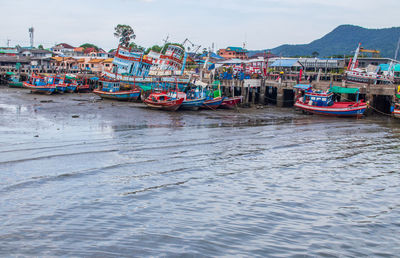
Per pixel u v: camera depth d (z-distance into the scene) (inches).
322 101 1978.3
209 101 2096.5
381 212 609.9
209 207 615.2
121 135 1277.1
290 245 487.2
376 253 472.4
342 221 569.0
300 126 1590.8
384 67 2645.2
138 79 2517.2
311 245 488.4
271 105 2461.9
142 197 656.4
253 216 580.1
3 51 5231.3
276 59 3479.3
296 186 738.2
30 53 4987.7
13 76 3548.2
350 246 489.1
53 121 1517.0
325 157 1001.5
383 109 2058.3
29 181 732.0
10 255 446.0
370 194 698.8
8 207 596.7
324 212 604.4
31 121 1491.1
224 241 493.4
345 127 1569.9
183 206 617.3
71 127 1398.9
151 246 474.9
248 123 1669.5
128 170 831.7
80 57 4872.0
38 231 513.0
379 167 903.1
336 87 1978.3
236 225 544.7
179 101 1984.5
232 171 841.5
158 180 760.3
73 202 625.0
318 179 789.9
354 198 674.8
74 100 2378.2
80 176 775.1
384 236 521.0
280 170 856.3
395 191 720.3
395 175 833.5
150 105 2042.3
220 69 3257.9
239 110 2139.5
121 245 476.1
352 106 1866.4
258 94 2576.3
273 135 1352.1
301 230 533.6
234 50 5689.0
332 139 1282.0
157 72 2704.2
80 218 559.5
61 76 3088.1
